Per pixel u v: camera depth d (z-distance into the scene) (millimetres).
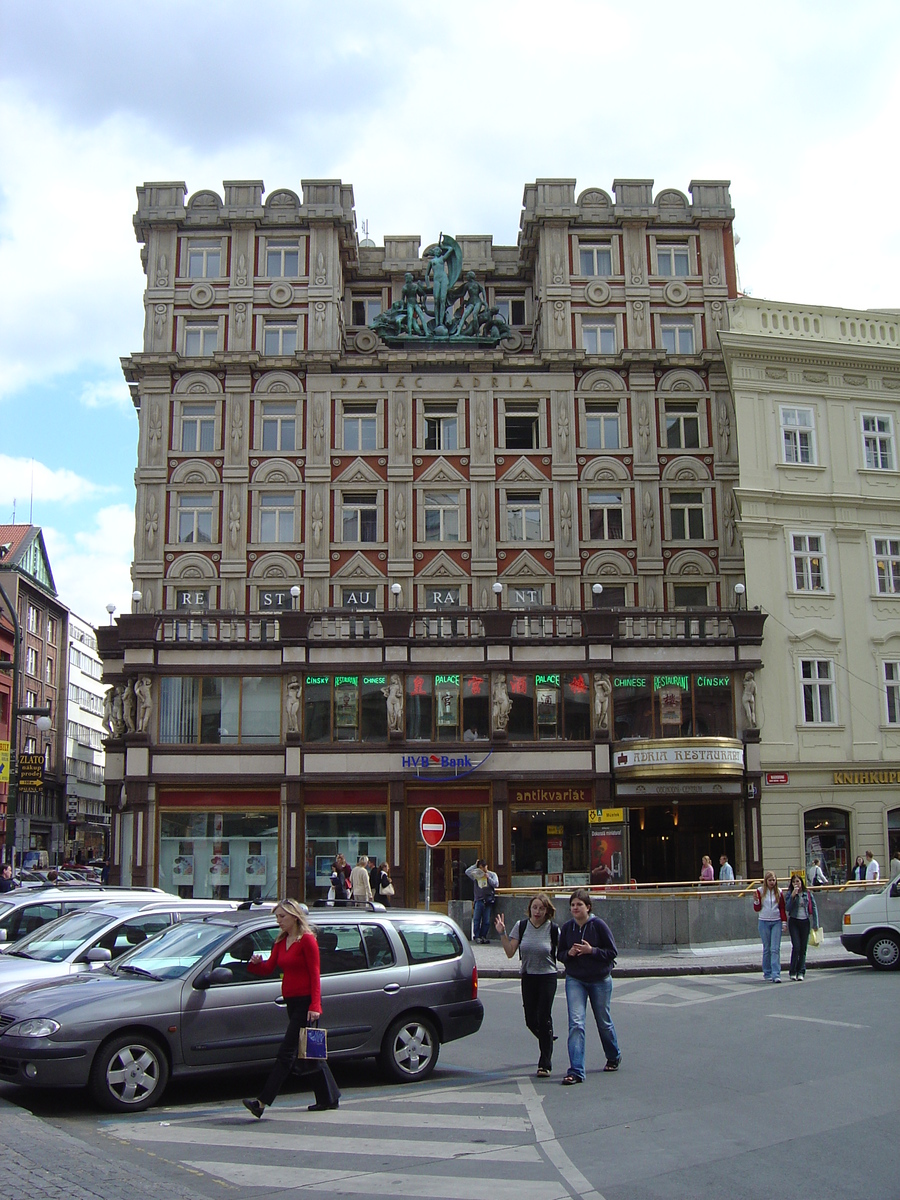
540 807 39469
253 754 39219
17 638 28297
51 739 87375
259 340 47594
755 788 39812
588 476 46281
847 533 43000
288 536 45875
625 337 47875
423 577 45219
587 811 39469
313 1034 10961
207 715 39562
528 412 47062
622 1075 13219
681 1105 11547
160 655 39656
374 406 46875
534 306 51125
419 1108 11617
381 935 13398
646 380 47062
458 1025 13586
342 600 45094
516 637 39969
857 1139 10031
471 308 48562
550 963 13367
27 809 78750
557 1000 20828
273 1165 9391
